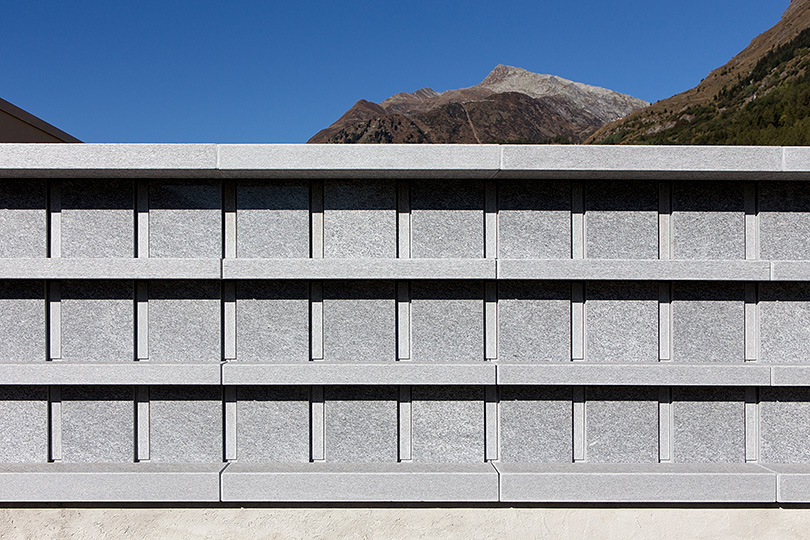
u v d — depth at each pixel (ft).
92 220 16.51
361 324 16.67
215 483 15.20
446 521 15.70
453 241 16.83
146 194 16.69
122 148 15.28
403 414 16.61
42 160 15.14
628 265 15.98
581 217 16.96
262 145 15.42
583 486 15.33
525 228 16.85
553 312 16.72
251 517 15.58
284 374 15.78
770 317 16.67
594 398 16.60
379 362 16.34
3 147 15.03
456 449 16.52
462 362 16.52
